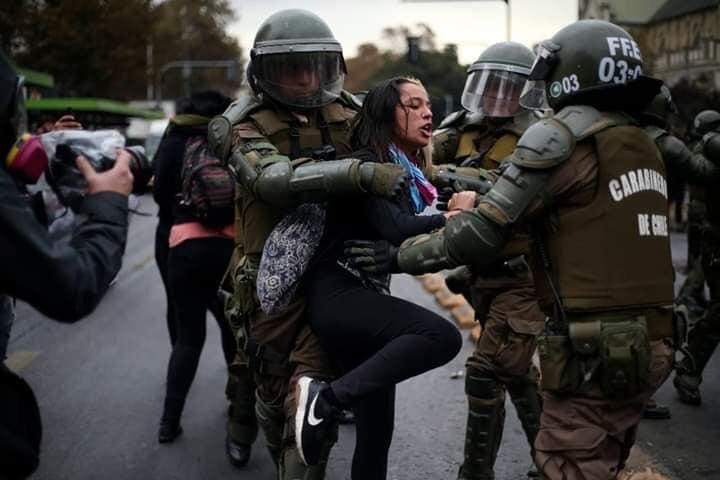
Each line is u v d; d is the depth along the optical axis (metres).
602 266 2.29
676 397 4.94
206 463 4.05
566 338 2.35
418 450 4.17
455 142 3.86
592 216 2.30
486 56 3.61
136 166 2.05
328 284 2.77
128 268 10.17
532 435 3.53
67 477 3.88
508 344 3.30
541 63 2.50
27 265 1.70
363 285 2.80
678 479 3.68
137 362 5.82
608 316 2.30
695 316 5.76
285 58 2.86
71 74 27.92
